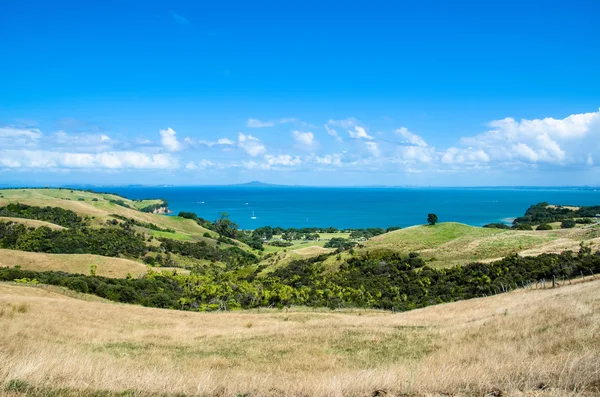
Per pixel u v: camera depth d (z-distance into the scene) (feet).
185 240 505.66
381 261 261.85
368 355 57.36
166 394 26.99
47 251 358.23
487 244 275.18
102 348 63.05
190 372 40.50
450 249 278.67
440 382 26.96
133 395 26.30
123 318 100.48
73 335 72.13
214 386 29.07
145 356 57.62
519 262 199.21
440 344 60.34
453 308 112.88
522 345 46.65
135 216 603.67
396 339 68.23
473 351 46.73
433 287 202.69
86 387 26.91
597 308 61.87
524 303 89.04
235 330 87.20
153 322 99.25
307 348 64.13
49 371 29.40
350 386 27.55
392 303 181.37
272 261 361.92
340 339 70.74
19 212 484.74
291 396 26.81
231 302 187.93
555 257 198.18
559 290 102.17
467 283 197.77
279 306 179.93
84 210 544.21
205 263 442.09
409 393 26.04
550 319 60.34
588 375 24.84
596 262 156.35
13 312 81.10
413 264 248.11
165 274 279.90
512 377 26.91
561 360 29.91
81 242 385.91
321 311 149.69
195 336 78.89
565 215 589.73
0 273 199.72
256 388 28.86
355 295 197.16
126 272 290.56
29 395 24.23
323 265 288.51
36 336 65.21
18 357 34.27
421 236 322.14
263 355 60.03
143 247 428.15
